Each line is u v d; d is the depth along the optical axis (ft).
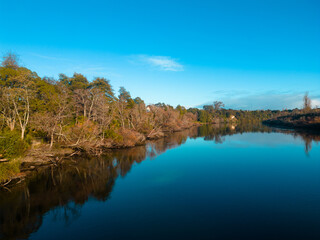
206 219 42.11
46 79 140.05
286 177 69.10
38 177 68.54
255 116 582.76
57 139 112.68
